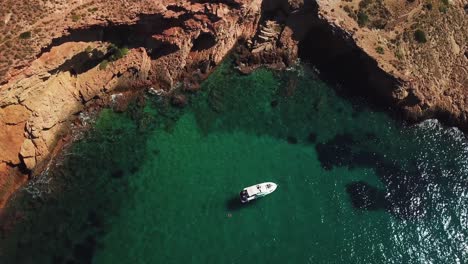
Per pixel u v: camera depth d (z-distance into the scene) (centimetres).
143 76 6762
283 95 6925
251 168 6259
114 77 6644
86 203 5812
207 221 5797
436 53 7044
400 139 6638
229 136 6525
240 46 7212
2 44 5525
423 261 5644
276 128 6638
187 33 6694
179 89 6844
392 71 6606
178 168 6200
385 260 5634
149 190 5994
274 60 7188
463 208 6016
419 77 6794
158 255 5528
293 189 6103
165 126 6525
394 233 5819
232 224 5788
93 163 6125
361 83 6994
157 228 5719
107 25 6162
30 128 5850
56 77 6134
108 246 5553
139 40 6625
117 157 6206
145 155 6262
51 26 5762
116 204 5850
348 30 6775
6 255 5356
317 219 5891
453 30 7244
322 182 6191
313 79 7081
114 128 6438
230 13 6775
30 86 5750
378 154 6475
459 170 6341
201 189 6038
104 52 6397
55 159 6122
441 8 7219
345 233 5806
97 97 6594
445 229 5862
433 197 6100
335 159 6400
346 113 6812
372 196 6091
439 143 6619
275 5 7125
